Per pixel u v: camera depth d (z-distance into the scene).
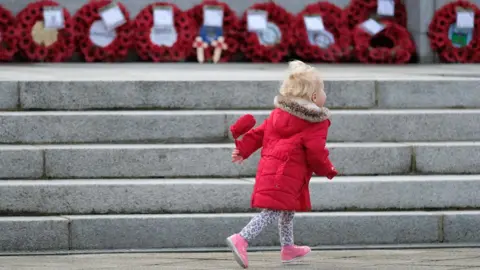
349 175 21.53
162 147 21.17
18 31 38.62
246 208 20.17
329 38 41.84
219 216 19.52
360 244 19.75
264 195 16.53
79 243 19.14
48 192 19.77
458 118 23.03
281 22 41.34
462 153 21.89
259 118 22.53
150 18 40.16
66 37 39.34
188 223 19.41
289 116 16.67
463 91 24.45
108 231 19.23
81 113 22.17
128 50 40.31
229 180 20.69
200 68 35.41
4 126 21.59
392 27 42.12
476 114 23.12
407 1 42.62
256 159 21.31
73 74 28.80
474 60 42.22
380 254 18.48
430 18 42.03
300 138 16.56
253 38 40.88
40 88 22.80
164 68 35.09
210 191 20.09
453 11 42.06
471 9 42.25
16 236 19.00
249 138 17.12
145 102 23.19
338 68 36.94
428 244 19.78
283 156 16.56
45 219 19.12
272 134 16.89
